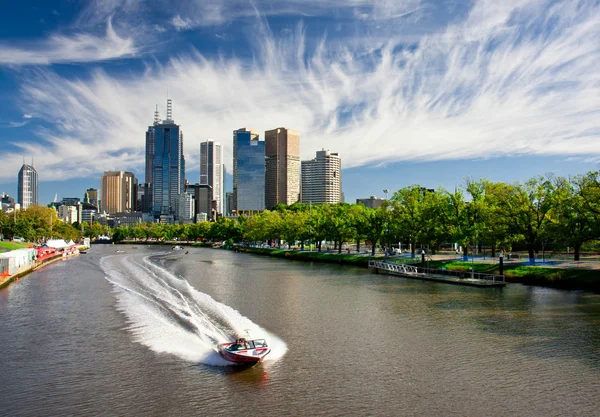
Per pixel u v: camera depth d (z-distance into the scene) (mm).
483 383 41531
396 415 35500
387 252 157875
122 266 156625
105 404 37469
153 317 67500
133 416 35438
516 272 100688
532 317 65688
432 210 122812
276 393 39469
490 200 117062
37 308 75625
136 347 52469
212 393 39469
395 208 138500
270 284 104438
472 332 58312
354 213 172250
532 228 109688
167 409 36562
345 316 68438
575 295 81750
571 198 94375
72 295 89000
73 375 43781
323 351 50969
